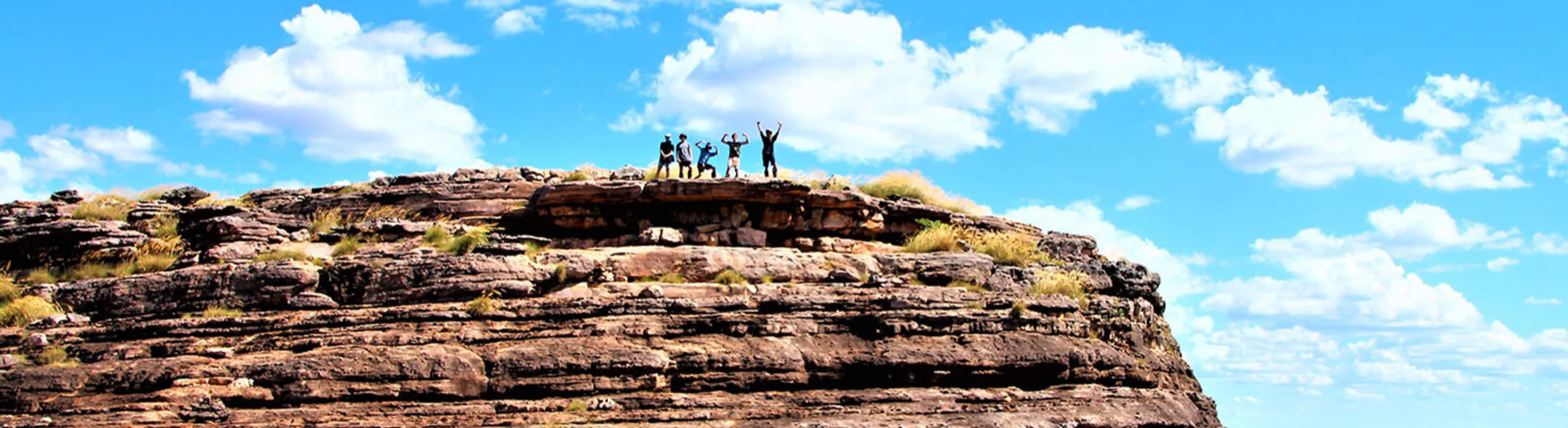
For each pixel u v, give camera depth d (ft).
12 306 102.32
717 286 100.89
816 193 111.86
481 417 87.76
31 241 113.70
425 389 89.97
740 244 110.42
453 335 94.02
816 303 98.99
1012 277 108.88
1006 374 97.04
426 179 125.80
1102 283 114.32
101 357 94.22
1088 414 94.17
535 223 114.83
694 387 92.27
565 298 99.81
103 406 86.94
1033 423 90.94
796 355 94.38
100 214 120.47
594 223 112.68
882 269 107.14
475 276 99.40
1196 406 108.58
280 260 104.27
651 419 87.92
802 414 89.71
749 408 90.02
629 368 91.76
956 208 123.54
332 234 110.63
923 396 93.04
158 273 104.17
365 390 89.61
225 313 98.89
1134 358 105.40
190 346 94.17
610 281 102.78
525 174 125.70
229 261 105.91
